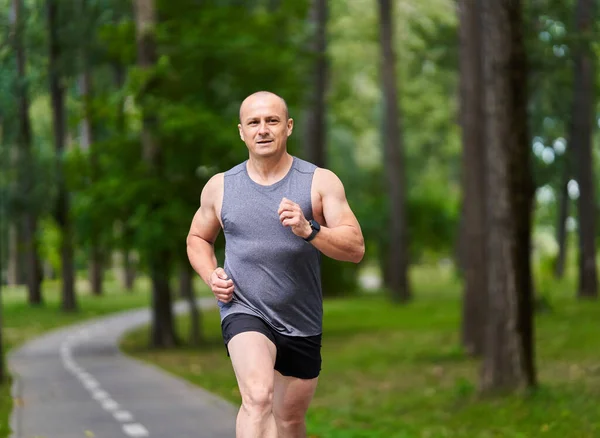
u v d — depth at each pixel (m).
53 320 51.31
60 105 53.41
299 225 5.79
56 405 15.85
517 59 15.45
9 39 48.56
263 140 6.08
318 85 55.19
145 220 31.22
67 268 58.06
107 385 19.03
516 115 15.53
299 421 6.59
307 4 35.25
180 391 17.61
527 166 15.69
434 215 77.19
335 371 24.86
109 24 35.53
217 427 13.02
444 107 74.50
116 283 102.44
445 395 18.33
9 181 51.84
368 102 76.88
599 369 19.80
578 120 44.25
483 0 15.64
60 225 52.09
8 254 83.44
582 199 44.78
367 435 12.59
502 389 15.91
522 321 15.85
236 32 34.03
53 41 47.56
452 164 89.62
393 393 19.98
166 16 35.22
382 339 33.56
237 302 6.23
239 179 6.25
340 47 61.62
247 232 6.17
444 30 45.19
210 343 35.81
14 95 50.91
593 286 44.56
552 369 20.84
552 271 72.25
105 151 34.41
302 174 6.19
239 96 34.69
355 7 61.09
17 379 20.95
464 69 27.28
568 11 22.16
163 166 32.94
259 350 5.99
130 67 38.09
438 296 62.53
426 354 27.53
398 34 56.16
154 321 34.34
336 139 81.50
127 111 33.25
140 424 13.42
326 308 53.50
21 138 52.38
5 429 12.95
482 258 27.09
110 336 39.88
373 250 79.19
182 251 32.34
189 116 31.77
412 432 13.38
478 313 26.95
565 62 22.02
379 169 85.19
